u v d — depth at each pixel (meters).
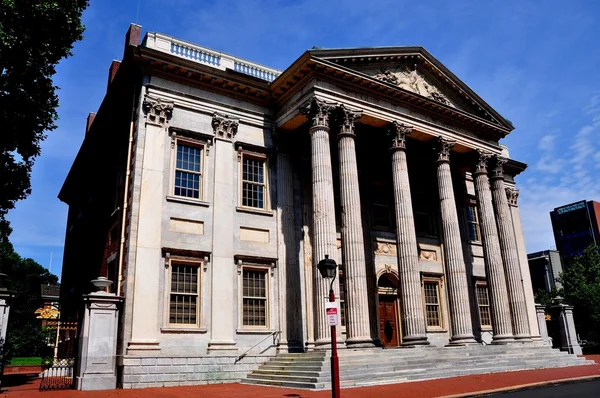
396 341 29.28
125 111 26.95
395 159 27.11
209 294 23.34
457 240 27.98
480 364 23.02
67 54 22.03
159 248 22.48
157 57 24.23
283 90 26.95
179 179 24.36
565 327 34.78
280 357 22.80
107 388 19.31
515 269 31.12
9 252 73.38
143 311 21.27
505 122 33.34
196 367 21.70
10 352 37.69
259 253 25.36
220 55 27.31
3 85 20.09
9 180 23.86
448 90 31.56
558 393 15.28
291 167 27.77
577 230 86.56
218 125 25.80
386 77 28.11
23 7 19.73
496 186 32.56
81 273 33.94
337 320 13.73
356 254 23.28
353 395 15.23
